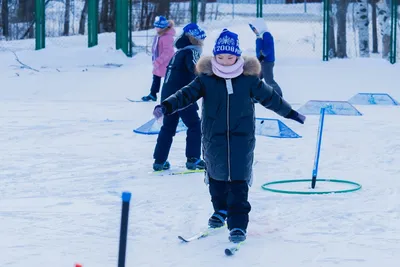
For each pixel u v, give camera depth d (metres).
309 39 33.00
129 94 22.94
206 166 6.67
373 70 27.05
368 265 5.73
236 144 6.47
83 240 6.52
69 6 34.75
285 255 6.02
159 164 9.92
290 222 7.11
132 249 6.22
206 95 6.52
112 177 9.52
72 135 13.62
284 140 12.93
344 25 31.30
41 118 16.41
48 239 6.55
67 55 28.53
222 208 6.86
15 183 9.13
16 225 7.04
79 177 9.53
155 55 20.52
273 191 8.52
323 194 8.39
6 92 23.44
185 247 6.29
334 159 10.91
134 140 12.99
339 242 6.40
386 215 7.36
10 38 33.56
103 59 28.30
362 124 15.32
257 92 6.50
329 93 23.56
